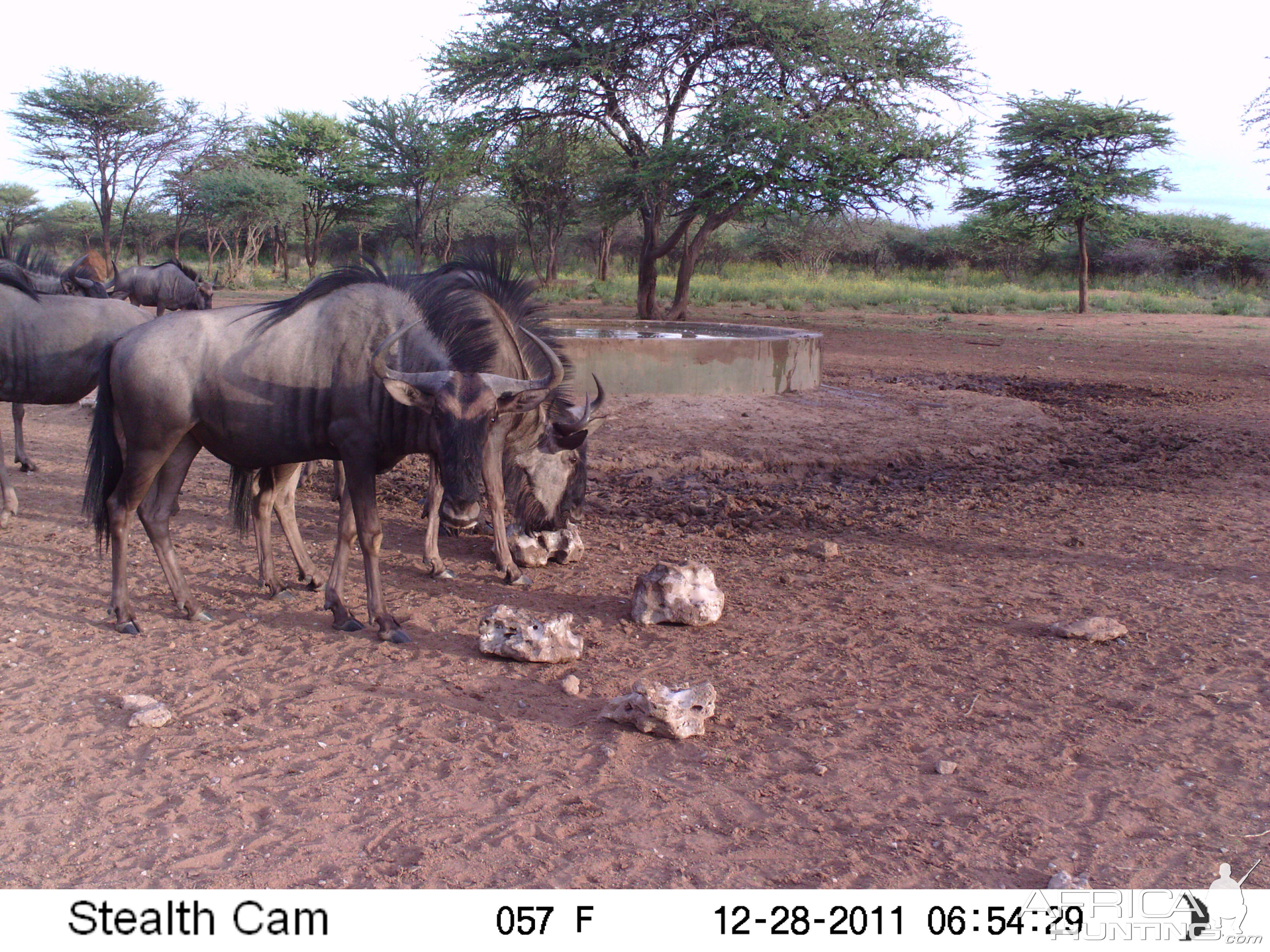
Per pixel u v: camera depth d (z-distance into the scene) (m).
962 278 53.66
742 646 5.59
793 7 24.88
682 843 3.56
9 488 7.85
